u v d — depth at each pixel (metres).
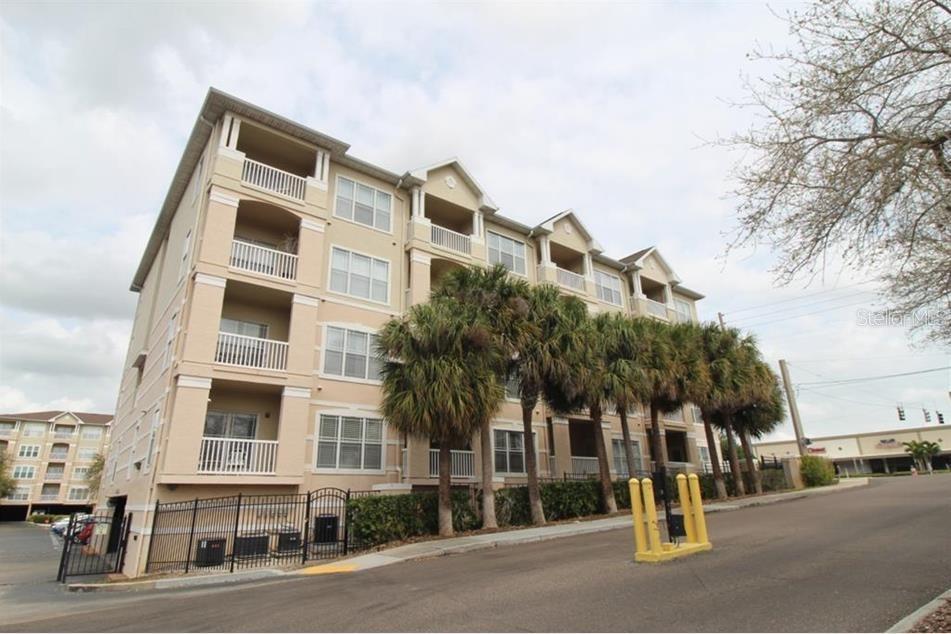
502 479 20.06
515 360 18.67
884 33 6.11
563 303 19.80
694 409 34.56
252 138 19.91
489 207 25.94
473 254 24.67
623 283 33.53
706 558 10.08
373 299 21.19
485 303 18.06
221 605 8.86
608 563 10.20
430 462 20.53
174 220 23.86
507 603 7.58
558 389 19.91
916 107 6.31
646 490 10.50
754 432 31.52
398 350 16.67
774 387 30.33
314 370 18.72
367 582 10.02
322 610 7.89
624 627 6.14
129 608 9.30
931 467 65.62
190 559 14.34
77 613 9.24
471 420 16.25
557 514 20.09
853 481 41.16
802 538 12.13
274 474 16.45
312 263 19.31
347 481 18.27
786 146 6.72
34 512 75.50
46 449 77.75
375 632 6.54
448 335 16.42
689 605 6.91
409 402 15.64
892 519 14.76
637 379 21.09
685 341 25.39
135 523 16.22
